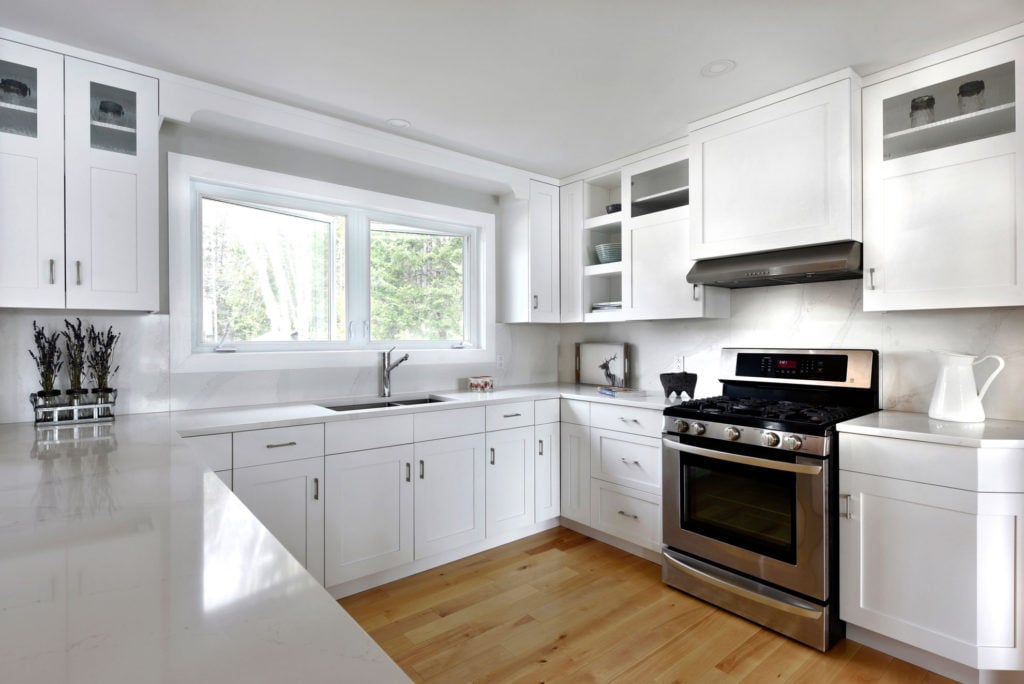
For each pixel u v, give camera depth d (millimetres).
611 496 3121
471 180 3422
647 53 2133
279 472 2295
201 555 850
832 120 2314
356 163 3096
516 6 1816
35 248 1979
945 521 1894
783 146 2469
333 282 3113
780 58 2189
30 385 2211
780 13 1871
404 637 2217
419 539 2764
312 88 2420
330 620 651
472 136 2998
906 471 1977
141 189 2203
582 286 3635
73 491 1209
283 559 839
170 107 2268
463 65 2215
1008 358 2201
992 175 2008
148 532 952
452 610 2432
